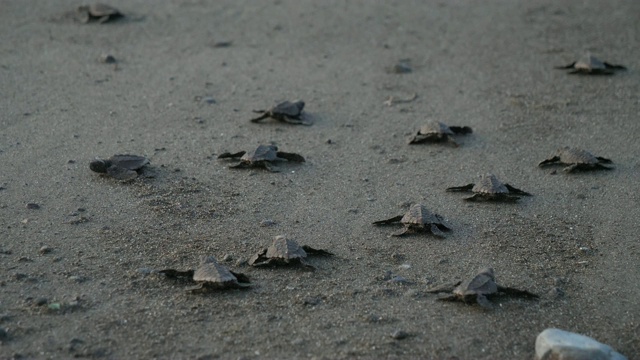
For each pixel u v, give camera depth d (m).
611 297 2.38
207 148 2.69
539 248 2.46
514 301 2.37
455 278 2.41
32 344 2.29
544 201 2.57
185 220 2.50
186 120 2.77
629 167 2.64
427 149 2.71
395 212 2.54
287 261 2.41
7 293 2.36
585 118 2.80
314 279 2.40
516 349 2.31
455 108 2.84
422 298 2.38
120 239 2.46
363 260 2.44
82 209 2.51
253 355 2.29
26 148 2.65
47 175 2.59
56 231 2.47
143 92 2.86
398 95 2.89
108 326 2.32
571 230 2.50
